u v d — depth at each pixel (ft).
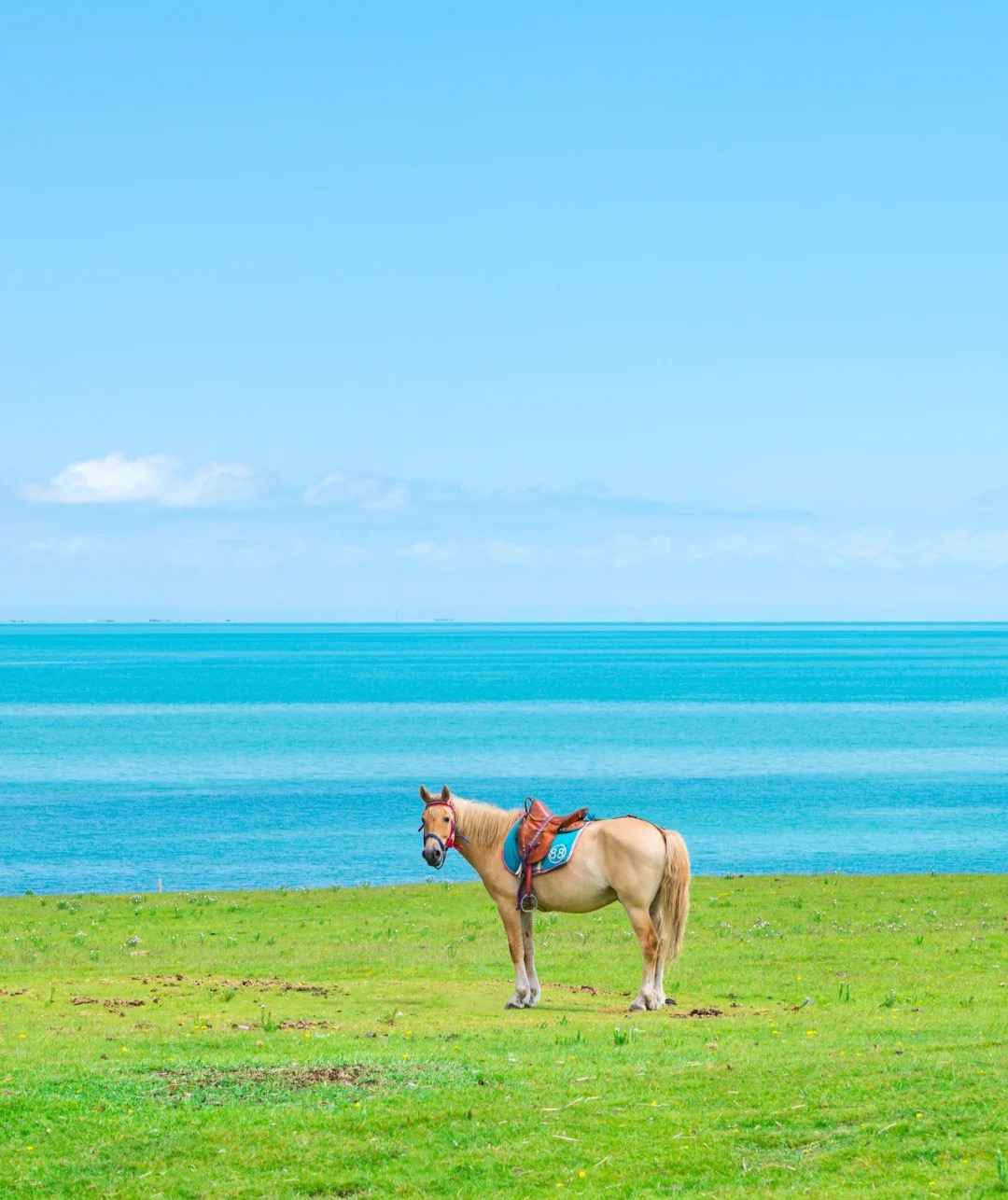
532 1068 45.80
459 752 304.91
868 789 234.79
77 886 142.51
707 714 434.30
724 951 81.25
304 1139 39.17
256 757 294.87
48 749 313.12
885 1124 37.58
